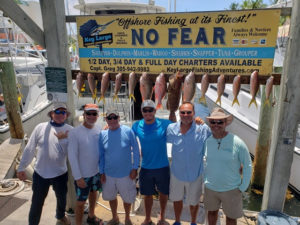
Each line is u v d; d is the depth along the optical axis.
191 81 2.61
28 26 2.58
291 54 2.24
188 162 2.55
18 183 4.05
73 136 2.60
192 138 2.53
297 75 2.25
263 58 2.50
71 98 3.01
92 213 2.96
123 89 5.61
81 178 2.61
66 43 2.86
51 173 2.64
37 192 2.67
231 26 2.50
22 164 2.64
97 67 2.94
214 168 2.40
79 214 2.73
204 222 3.11
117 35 2.79
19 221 3.14
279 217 2.45
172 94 2.75
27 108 7.73
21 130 5.48
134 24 2.72
